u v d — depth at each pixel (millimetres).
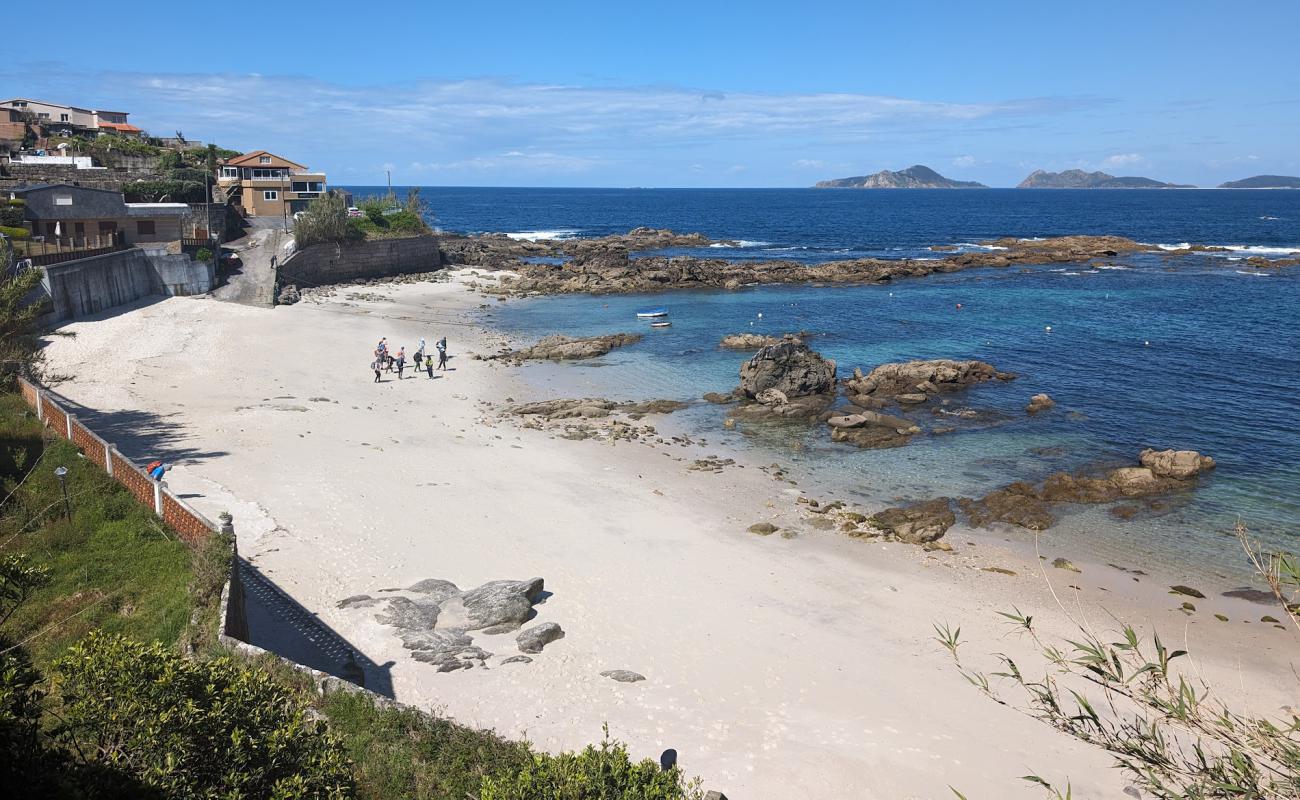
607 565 26516
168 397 41875
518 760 15109
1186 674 21172
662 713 18938
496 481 33438
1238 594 25719
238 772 11031
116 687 11367
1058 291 83312
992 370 50656
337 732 15172
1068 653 22094
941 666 21406
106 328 54250
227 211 93125
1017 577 26719
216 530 21422
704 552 27859
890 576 26562
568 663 20766
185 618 18344
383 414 41906
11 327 36094
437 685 19438
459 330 64812
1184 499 32812
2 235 50500
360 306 72062
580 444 39000
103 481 25484
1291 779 5590
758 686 20219
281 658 17141
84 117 118250
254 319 61719
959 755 17859
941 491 34031
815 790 16641
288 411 40938
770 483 34656
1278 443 38906
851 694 20031
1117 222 185375
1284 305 73500
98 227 71938
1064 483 34125
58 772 10297
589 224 189375
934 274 96312
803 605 24469
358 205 109812
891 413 44219
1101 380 50156
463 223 192625
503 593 23344
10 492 24297
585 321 69375
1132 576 26875
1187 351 57062
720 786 16594
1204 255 110750
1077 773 17344
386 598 23406
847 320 69500
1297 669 21562
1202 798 5637
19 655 12906
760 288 87375
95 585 20422
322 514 28703
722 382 51094
